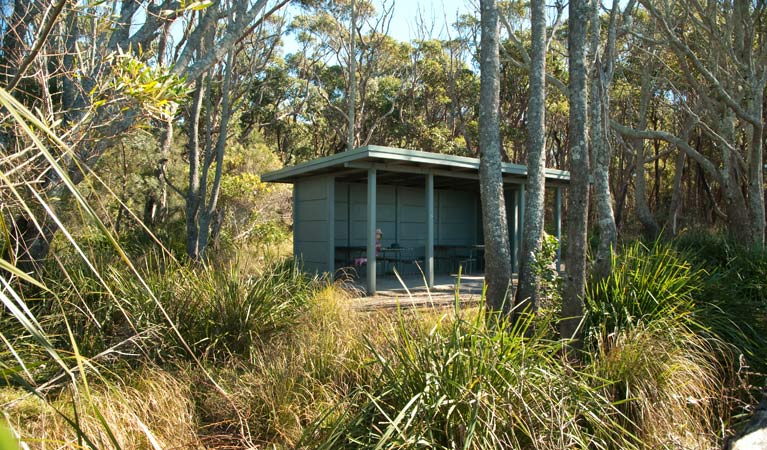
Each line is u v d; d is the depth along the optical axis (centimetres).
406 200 1362
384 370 343
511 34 1087
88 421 329
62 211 506
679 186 1559
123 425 344
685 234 1157
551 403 313
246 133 2580
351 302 697
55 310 508
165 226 1365
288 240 1769
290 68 2753
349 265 1262
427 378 303
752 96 1040
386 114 2486
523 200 1252
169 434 361
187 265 645
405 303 786
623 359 410
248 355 532
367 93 2588
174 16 336
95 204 838
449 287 1059
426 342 334
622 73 1560
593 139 571
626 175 2214
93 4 284
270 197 1700
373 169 947
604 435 343
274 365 472
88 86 408
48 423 323
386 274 1320
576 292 460
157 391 409
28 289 509
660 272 542
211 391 445
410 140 2653
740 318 560
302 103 2619
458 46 2375
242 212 1620
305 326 562
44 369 428
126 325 529
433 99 2833
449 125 2858
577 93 461
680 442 359
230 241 1483
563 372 350
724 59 1203
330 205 1024
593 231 1739
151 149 1214
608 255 547
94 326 508
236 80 1524
